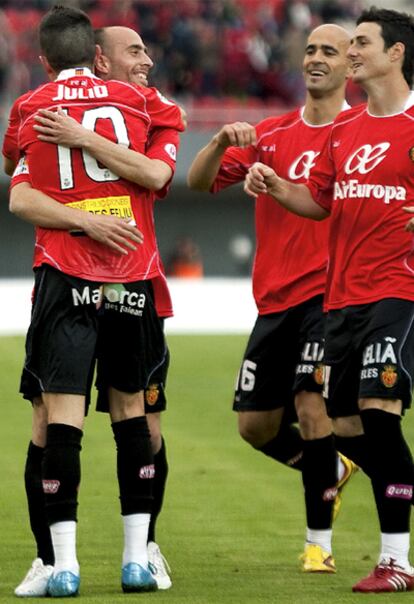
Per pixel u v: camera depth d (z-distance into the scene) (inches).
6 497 1115.3
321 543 858.1
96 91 757.9
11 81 3503.9
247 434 965.8
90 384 758.5
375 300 788.6
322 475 864.3
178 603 707.4
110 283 742.5
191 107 3649.1
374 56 802.2
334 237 821.9
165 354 832.9
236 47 3700.8
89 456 1330.0
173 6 3705.7
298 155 931.3
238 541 953.5
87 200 742.5
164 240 4015.8
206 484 1193.4
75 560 733.3
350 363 805.2
